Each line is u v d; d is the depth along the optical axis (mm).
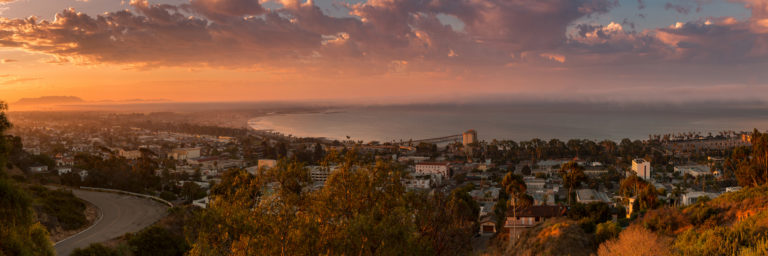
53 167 110750
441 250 22859
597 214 54156
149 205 51594
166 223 36281
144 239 30125
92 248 26562
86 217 43281
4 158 12906
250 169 142500
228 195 17375
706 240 15516
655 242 19109
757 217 16094
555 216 55188
